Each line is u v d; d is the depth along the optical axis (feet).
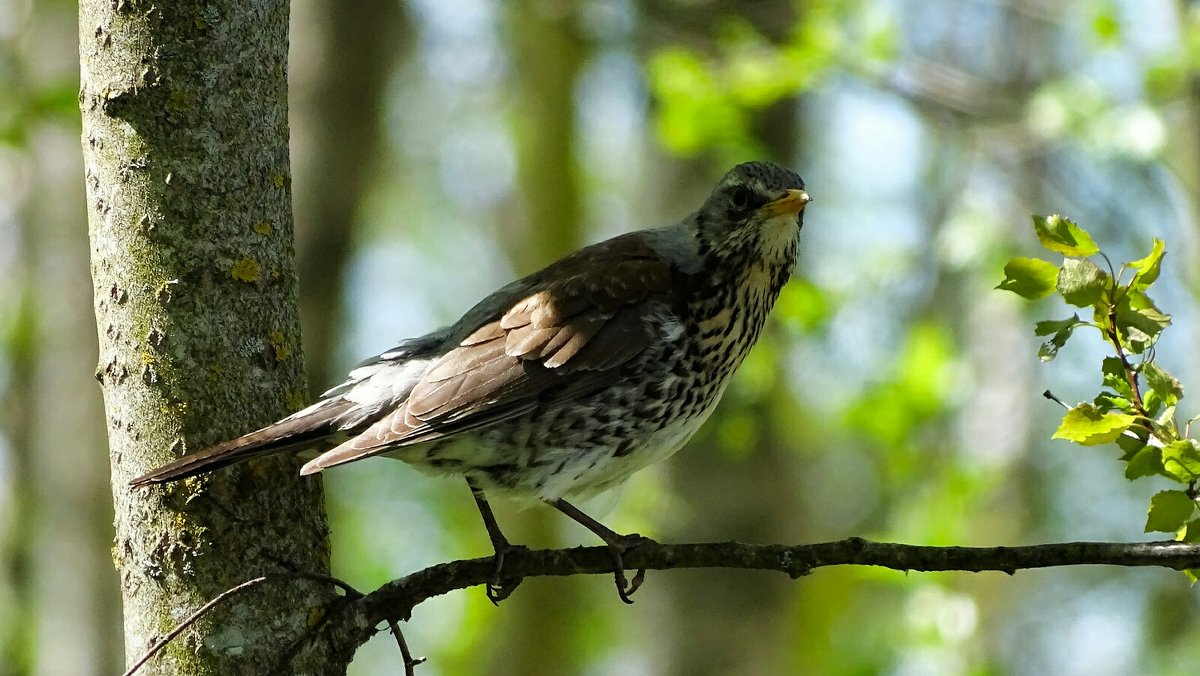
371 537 75.66
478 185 97.35
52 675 55.26
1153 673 69.51
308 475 19.34
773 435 50.37
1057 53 71.82
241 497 18.74
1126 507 74.08
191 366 18.52
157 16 18.58
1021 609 71.61
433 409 23.38
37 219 60.34
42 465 57.67
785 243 27.30
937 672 48.55
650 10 52.90
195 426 18.48
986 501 66.23
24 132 48.21
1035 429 73.26
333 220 45.93
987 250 52.95
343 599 19.39
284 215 19.44
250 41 19.02
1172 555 17.42
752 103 49.42
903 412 54.65
